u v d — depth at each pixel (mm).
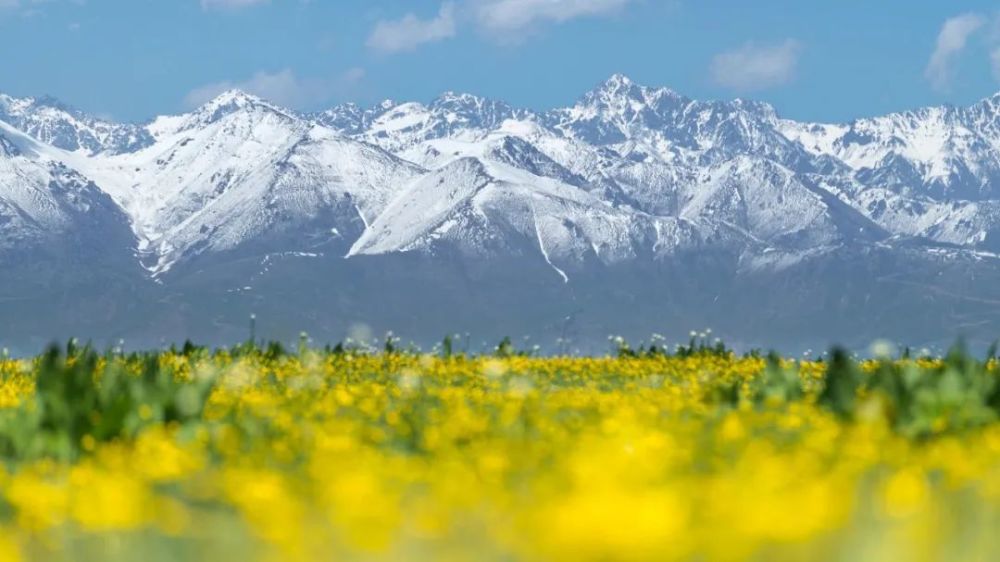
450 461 19359
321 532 13094
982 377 29328
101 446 22703
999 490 16125
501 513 14016
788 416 26094
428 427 24531
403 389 34688
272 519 13344
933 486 17656
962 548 12391
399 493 16172
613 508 9484
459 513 14297
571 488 15172
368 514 13289
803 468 18000
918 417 26453
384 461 19359
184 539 13508
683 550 9633
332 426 24250
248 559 12719
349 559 12281
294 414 27938
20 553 13055
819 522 12031
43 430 23016
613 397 31328
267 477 17328
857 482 17297
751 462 18344
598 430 23656
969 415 26469
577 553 9352
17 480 17922
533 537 11367
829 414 28312
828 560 11641
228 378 37844
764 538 11266
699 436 22844
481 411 29031
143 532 13625
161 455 19250
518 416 26438
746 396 33906
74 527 14047
